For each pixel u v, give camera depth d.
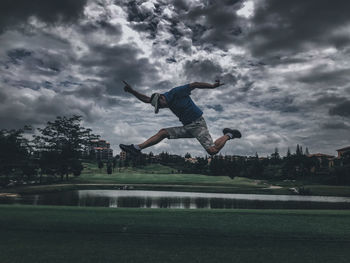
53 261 5.86
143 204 37.34
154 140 4.86
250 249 7.04
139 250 6.79
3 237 7.80
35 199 38.50
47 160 77.19
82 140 90.38
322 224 9.84
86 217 10.48
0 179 61.06
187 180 98.50
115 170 149.62
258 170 129.88
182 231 8.82
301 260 6.24
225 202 43.59
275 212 12.12
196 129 4.88
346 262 6.15
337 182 95.06
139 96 5.03
